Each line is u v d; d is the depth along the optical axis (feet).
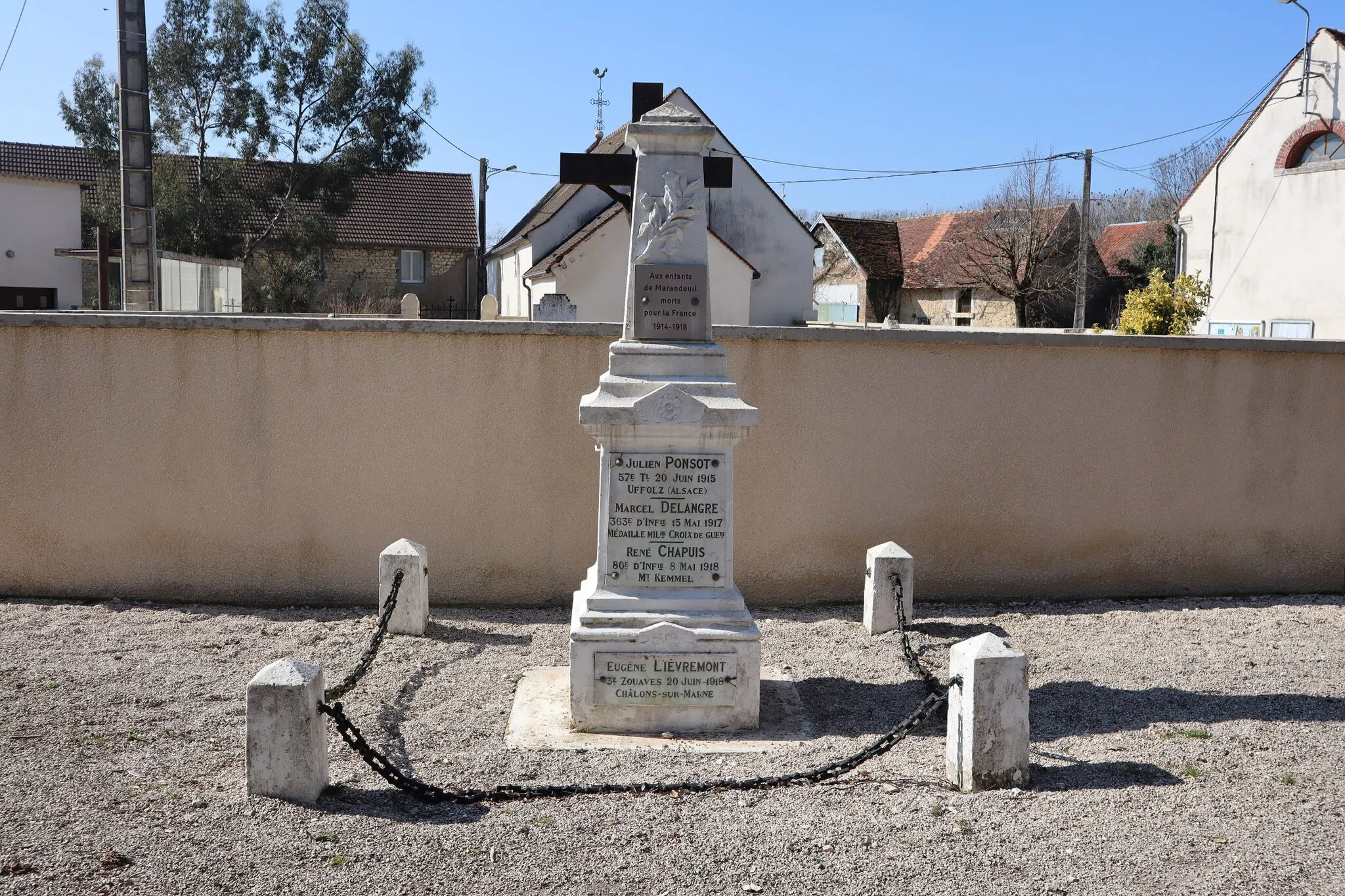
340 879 14.60
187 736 20.30
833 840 15.75
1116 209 243.60
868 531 31.60
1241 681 24.07
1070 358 31.83
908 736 21.01
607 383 21.08
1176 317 86.48
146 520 30.25
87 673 23.95
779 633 28.53
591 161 23.73
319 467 30.32
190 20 147.33
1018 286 146.72
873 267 167.63
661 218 21.56
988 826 16.15
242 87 147.74
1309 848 15.35
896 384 31.32
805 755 19.70
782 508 31.30
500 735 20.81
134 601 30.32
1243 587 33.30
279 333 29.94
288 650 26.16
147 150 54.19
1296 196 86.48
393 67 153.38
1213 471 32.86
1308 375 33.04
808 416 31.12
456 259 166.81
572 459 30.63
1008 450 31.86
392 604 25.62
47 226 126.52
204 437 30.12
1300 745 19.77
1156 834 15.84
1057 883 14.46
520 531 30.73
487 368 30.30
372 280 163.22
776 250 128.26
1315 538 33.55
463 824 16.37
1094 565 32.48
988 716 17.63
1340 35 84.02
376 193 168.14
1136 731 20.68
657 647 20.90
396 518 30.55
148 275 54.44
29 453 30.01
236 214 148.05
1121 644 27.50
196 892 14.16
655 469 21.17
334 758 19.21
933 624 29.45
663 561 21.31
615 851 15.44
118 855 15.02
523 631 28.37
